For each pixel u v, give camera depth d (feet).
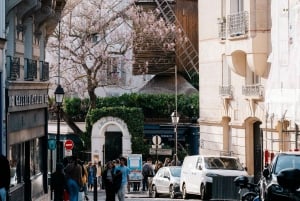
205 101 165.17
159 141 174.29
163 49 226.99
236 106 149.38
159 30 225.76
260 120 138.41
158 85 228.43
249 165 145.69
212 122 160.97
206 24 162.61
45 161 121.39
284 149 125.08
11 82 93.76
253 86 139.03
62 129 211.00
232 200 115.24
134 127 205.26
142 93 221.46
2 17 89.81
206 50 163.43
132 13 218.18
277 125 127.54
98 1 208.13
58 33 188.14
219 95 156.35
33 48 112.37
